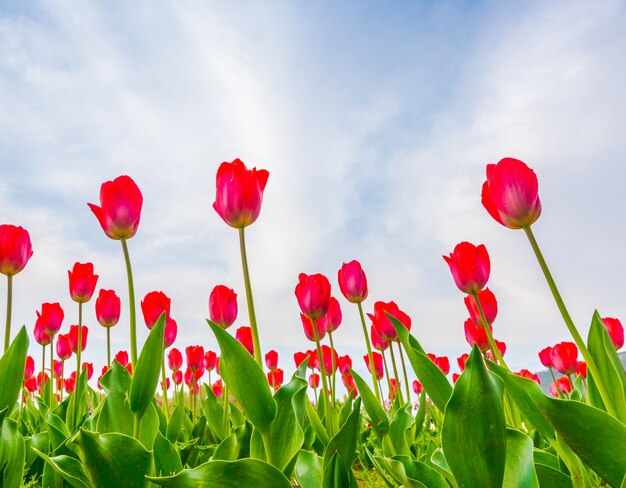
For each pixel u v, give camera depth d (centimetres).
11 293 60
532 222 46
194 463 64
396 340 83
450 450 30
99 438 38
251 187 51
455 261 56
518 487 33
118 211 53
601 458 34
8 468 45
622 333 75
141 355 42
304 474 46
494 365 42
